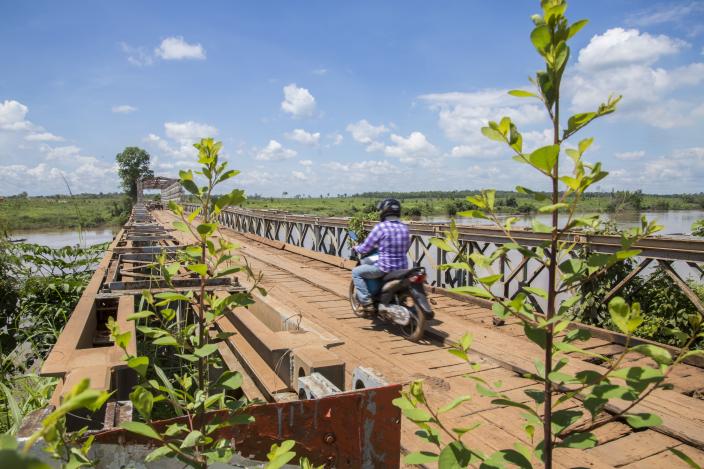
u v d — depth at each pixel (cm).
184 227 133
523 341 457
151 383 122
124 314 396
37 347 576
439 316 563
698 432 283
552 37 98
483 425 300
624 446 281
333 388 209
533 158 92
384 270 507
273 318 403
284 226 1423
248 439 158
